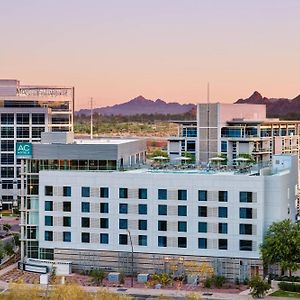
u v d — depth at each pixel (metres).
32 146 198.62
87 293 157.75
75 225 194.25
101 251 192.38
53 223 195.62
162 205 187.88
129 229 190.25
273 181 182.62
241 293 172.00
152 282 179.38
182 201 186.50
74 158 198.00
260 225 181.50
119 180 190.75
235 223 183.12
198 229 185.62
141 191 189.25
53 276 185.88
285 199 189.00
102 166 197.25
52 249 196.12
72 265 194.38
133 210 189.88
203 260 185.38
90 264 193.25
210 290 175.12
